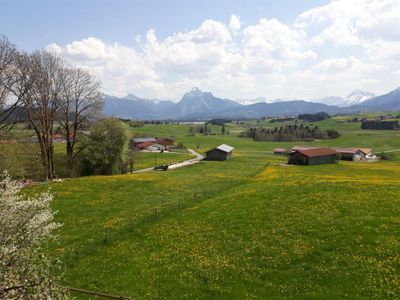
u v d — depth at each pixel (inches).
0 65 2287.2
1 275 626.8
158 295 991.0
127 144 3750.0
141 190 2436.0
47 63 2874.0
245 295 964.6
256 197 1930.4
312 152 5315.0
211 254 1224.2
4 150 2480.3
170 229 1512.1
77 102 3198.8
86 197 2172.7
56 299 691.4
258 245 1254.9
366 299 885.8
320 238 1250.6
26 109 2635.3
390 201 1627.7
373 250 1114.7
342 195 1817.2
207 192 2304.4
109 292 1018.1
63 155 3619.6
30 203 738.2
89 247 1352.1
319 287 964.0
